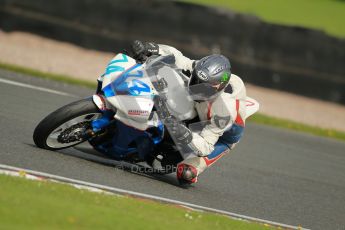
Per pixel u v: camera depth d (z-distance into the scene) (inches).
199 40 2546.8
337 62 2659.9
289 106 2364.7
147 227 663.8
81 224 616.4
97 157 997.8
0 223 566.9
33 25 2500.0
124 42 2532.0
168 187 957.8
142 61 985.5
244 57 2578.7
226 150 1008.9
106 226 629.6
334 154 1670.8
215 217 827.4
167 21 2532.0
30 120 1176.2
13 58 2059.5
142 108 890.1
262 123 1895.9
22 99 1373.0
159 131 918.4
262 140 1612.9
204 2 3316.9
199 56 2546.8
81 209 666.2
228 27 2556.6
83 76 2057.1
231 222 826.8
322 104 2593.5
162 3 2532.0
